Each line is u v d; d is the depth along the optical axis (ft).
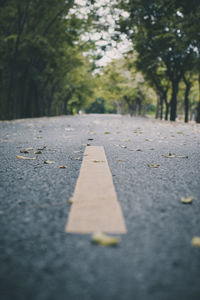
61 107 180.65
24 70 67.21
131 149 15.69
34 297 3.34
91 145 17.34
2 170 10.32
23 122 50.21
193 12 34.17
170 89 100.83
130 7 46.42
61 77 101.40
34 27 60.44
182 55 60.64
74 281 3.66
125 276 3.77
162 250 4.47
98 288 3.51
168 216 5.94
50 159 12.51
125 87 131.13
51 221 5.62
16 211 6.19
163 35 45.37
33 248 4.52
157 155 13.78
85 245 4.62
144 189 7.97
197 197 7.27
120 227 5.29
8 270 3.91
